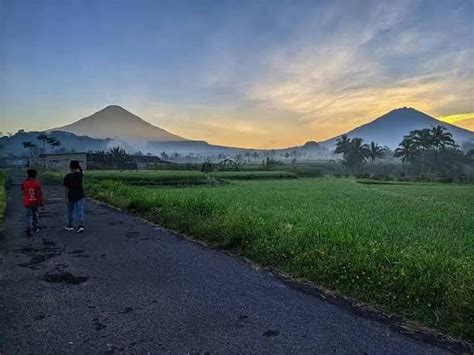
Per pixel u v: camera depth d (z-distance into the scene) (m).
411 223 12.20
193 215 10.25
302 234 7.60
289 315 4.61
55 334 4.07
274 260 6.75
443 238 9.45
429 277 5.12
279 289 5.51
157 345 3.85
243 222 8.55
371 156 103.50
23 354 3.65
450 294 4.67
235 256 7.31
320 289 5.52
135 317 4.52
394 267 5.58
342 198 21.92
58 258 7.12
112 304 4.91
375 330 4.25
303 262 6.34
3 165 90.94
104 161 71.25
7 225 10.59
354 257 5.98
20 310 4.71
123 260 7.00
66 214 12.77
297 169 79.62
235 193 25.12
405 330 4.27
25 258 7.12
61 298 5.10
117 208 14.22
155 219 11.27
